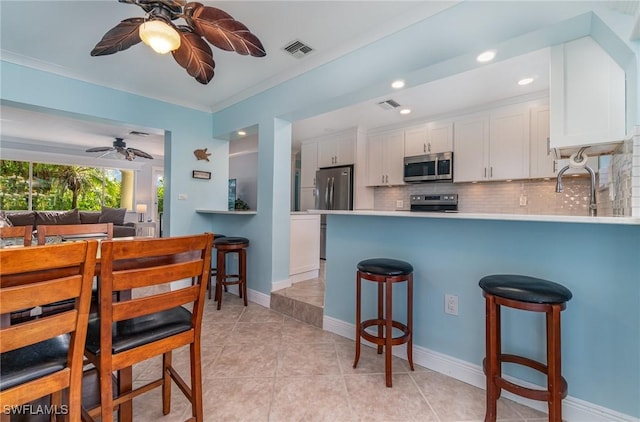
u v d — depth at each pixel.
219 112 3.80
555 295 1.19
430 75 2.07
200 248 1.22
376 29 2.13
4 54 2.48
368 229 2.24
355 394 1.62
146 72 2.85
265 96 3.15
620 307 1.34
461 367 1.78
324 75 2.57
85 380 1.57
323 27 2.12
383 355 2.06
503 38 1.65
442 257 1.88
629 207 1.42
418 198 4.40
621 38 1.37
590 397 1.40
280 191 3.15
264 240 3.15
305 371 1.84
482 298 1.73
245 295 3.10
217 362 1.94
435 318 1.90
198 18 1.56
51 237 2.15
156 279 1.09
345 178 4.66
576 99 1.63
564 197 3.32
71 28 2.16
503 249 1.66
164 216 3.69
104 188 7.48
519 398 1.57
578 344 1.43
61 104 2.80
